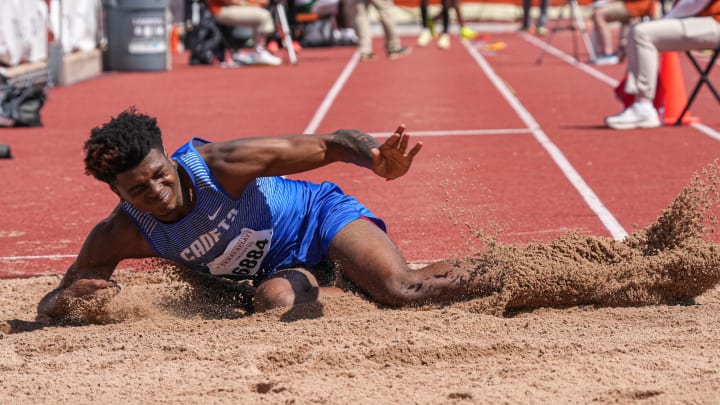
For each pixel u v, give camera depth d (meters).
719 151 27.19
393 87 47.44
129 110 12.02
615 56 57.41
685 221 13.84
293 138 12.39
